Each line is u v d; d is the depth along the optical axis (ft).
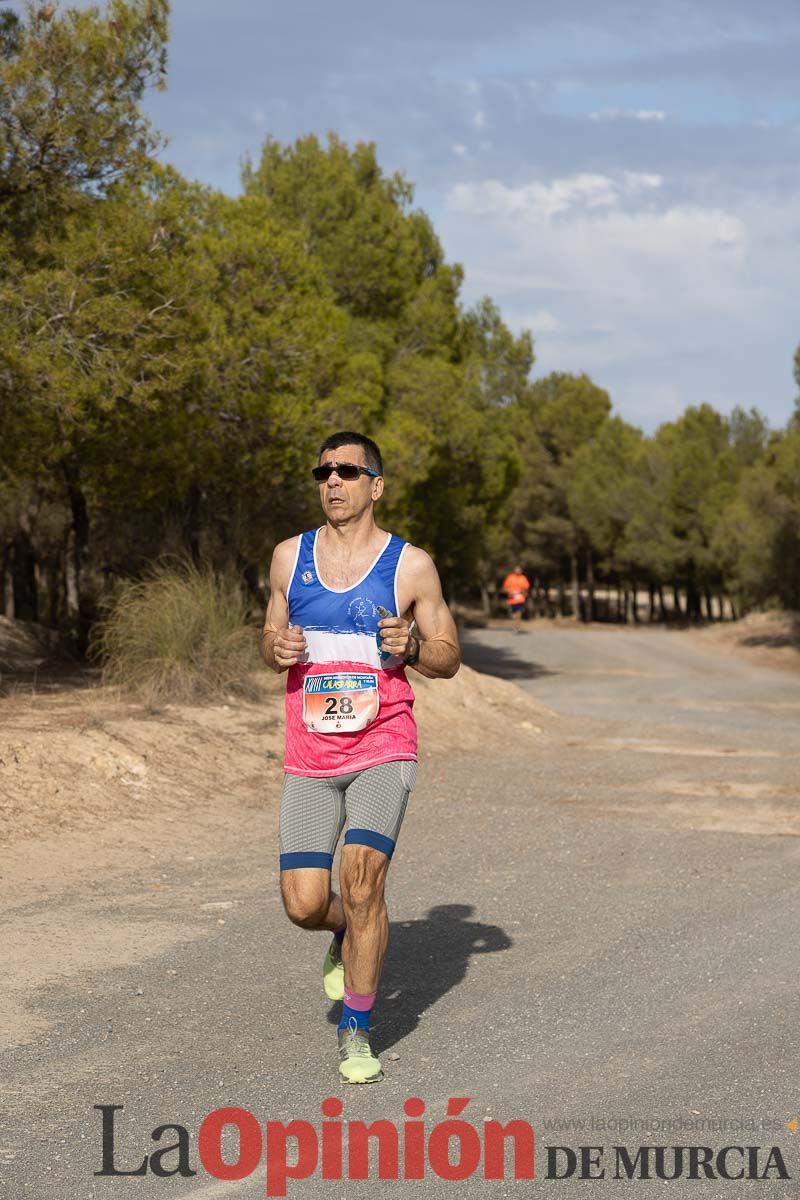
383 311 102.17
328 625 14.93
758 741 55.62
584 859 28.84
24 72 41.47
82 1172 12.03
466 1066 15.16
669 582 224.74
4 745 32.55
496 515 136.05
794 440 140.87
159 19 42.60
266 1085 14.44
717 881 26.58
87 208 45.57
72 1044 15.64
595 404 232.12
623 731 59.47
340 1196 11.66
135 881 25.11
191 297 46.91
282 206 97.45
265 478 65.67
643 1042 16.10
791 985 18.78
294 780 15.23
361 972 14.74
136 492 62.80
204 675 45.57
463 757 47.09
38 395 43.60
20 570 85.05
